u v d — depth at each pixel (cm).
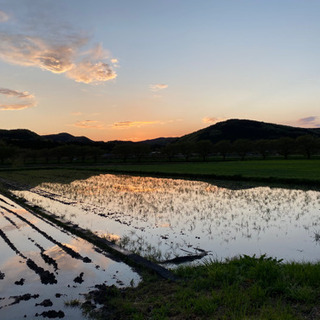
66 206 2011
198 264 945
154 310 624
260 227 1415
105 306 668
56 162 10800
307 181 3066
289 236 1270
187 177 4266
